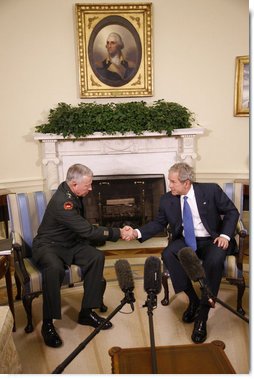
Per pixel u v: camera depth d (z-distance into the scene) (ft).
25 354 7.20
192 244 8.09
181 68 13.62
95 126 12.59
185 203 8.21
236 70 13.32
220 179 14.06
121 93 13.61
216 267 7.54
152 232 8.61
